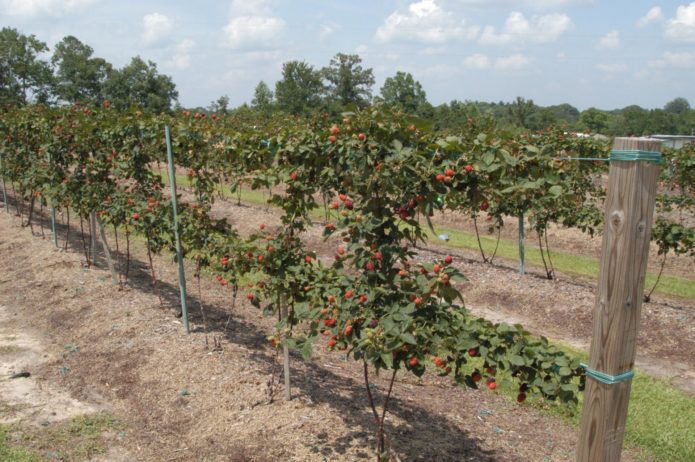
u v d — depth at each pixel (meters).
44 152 9.51
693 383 6.23
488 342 3.19
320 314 3.41
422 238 3.23
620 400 2.67
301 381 5.30
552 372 3.07
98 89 67.19
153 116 6.89
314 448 4.12
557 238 13.41
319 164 4.00
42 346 6.32
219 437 4.36
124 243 10.90
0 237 10.89
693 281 10.43
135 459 4.21
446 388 5.64
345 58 57.47
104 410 4.95
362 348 3.11
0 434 4.48
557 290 8.63
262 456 4.05
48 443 4.39
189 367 5.43
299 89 56.28
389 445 4.05
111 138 7.34
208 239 6.06
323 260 10.88
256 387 5.03
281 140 4.31
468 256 11.60
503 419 5.01
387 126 3.19
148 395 5.09
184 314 6.33
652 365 6.73
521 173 3.17
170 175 6.25
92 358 5.90
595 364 2.69
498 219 9.98
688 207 9.08
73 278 8.23
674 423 4.98
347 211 3.34
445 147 3.08
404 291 3.30
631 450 4.62
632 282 2.57
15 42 52.44
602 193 9.70
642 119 64.94
